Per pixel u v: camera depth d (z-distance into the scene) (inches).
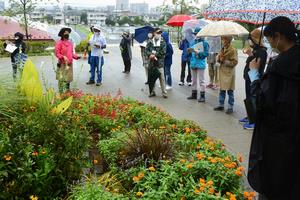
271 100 127.5
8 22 1104.8
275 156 129.7
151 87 426.9
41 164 162.1
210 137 271.7
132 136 204.8
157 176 167.6
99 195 149.2
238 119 338.0
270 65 131.8
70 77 416.2
